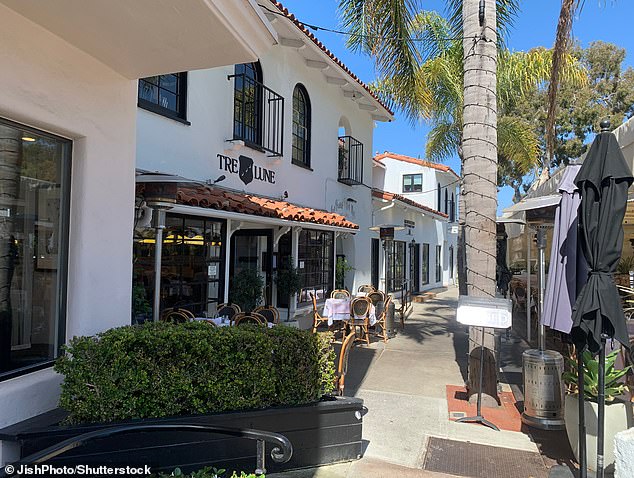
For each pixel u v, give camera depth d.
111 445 3.30
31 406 3.40
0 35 3.00
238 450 3.64
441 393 6.09
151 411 3.47
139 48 3.67
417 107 9.71
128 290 4.41
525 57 11.69
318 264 11.47
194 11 3.08
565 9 6.78
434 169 22.53
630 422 3.86
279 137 9.86
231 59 3.88
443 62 11.48
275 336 3.92
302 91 11.11
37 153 3.62
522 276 14.20
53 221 3.80
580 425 3.58
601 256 3.23
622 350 5.02
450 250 28.58
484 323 4.90
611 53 21.44
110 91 4.14
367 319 9.42
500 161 21.55
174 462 3.45
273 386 3.79
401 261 18.55
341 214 13.02
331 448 3.96
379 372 7.14
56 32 3.40
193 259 7.36
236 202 7.09
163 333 3.56
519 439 4.57
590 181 3.26
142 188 5.03
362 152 14.29
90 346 3.37
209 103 7.72
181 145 7.04
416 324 12.26
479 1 5.98
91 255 3.91
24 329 3.56
